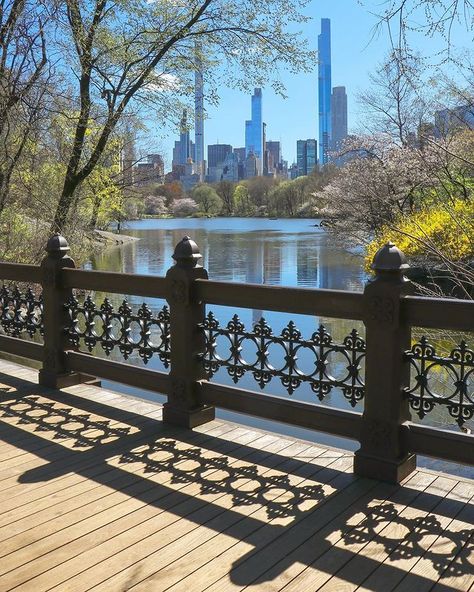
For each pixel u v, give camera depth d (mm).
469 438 3086
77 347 5203
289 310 3648
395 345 3205
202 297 4078
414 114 23266
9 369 5867
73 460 3643
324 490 3223
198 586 2385
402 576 2441
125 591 2354
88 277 4855
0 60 9703
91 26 11711
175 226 69000
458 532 2777
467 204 12227
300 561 2555
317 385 3590
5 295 5855
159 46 12930
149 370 4500
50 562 2561
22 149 11844
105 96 13180
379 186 20281
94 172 15359
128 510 3018
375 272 3268
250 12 12461
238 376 3996
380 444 3314
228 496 3164
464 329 3004
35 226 13648
